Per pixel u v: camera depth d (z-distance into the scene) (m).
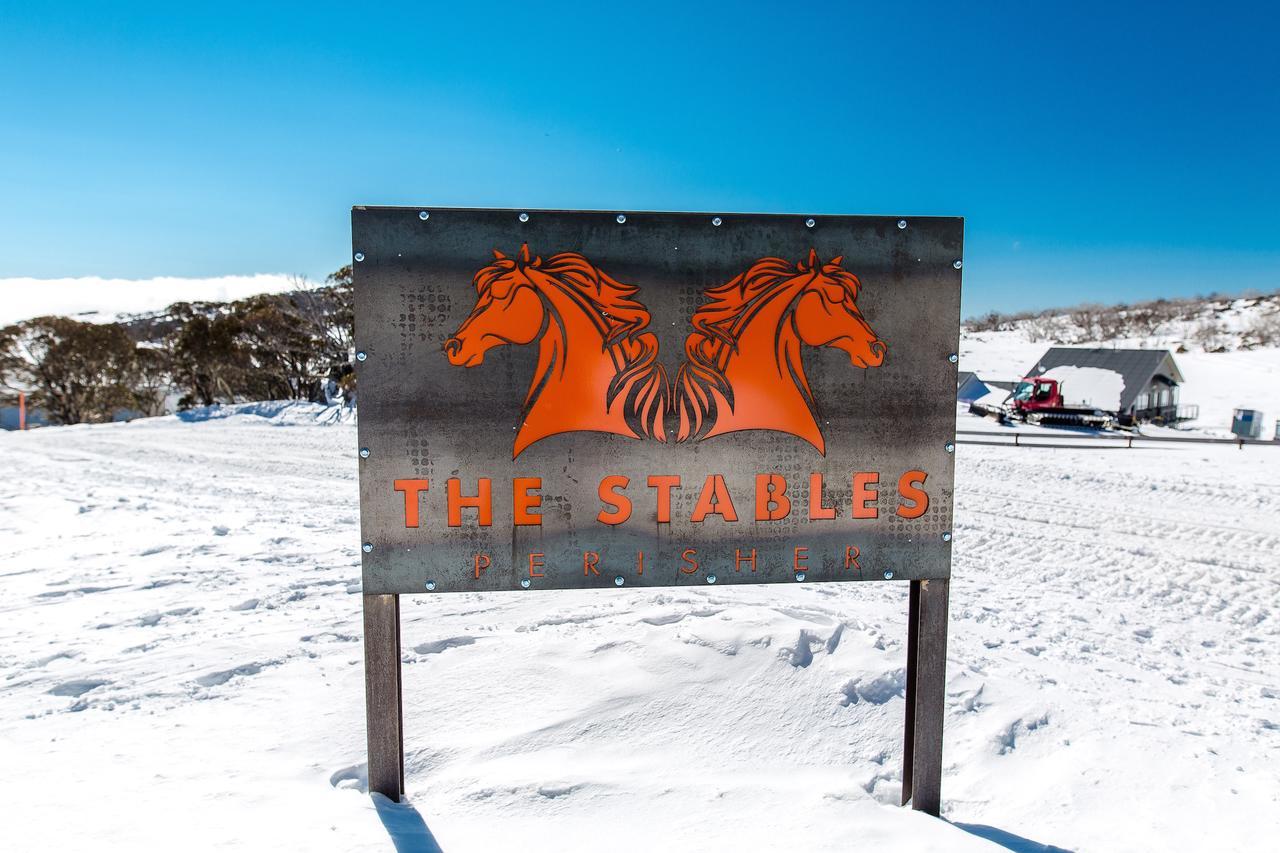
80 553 7.87
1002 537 9.68
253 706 3.80
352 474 14.25
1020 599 6.93
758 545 2.89
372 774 2.88
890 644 4.50
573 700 3.73
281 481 13.41
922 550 2.97
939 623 2.99
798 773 3.28
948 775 3.41
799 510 2.90
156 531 9.06
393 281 2.66
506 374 2.72
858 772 3.30
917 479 2.95
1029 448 20.23
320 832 2.55
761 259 2.80
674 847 2.62
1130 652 5.53
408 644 4.47
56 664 4.50
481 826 2.72
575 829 2.73
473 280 2.68
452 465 2.73
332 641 4.85
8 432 22.94
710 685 3.85
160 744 3.35
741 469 2.86
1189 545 9.34
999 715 3.93
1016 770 3.46
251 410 27.05
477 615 5.15
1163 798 3.21
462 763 3.23
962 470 15.47
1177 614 6.67
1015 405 32.34
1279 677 5.17
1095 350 35.91
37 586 6.53
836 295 2.85
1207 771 3.48
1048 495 12.70
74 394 36.31
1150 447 20.88
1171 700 4.51
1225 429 32.06
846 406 2.89
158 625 5.34
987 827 2.95
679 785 3.06
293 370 36.19
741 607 4.95
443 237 2.66
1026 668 4.88
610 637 4.46
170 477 13.87
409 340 2.68
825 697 3.79
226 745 3.34
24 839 2.47
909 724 3.04
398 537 2.73
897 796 3.19
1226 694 4.71
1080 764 3.51
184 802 2.77
